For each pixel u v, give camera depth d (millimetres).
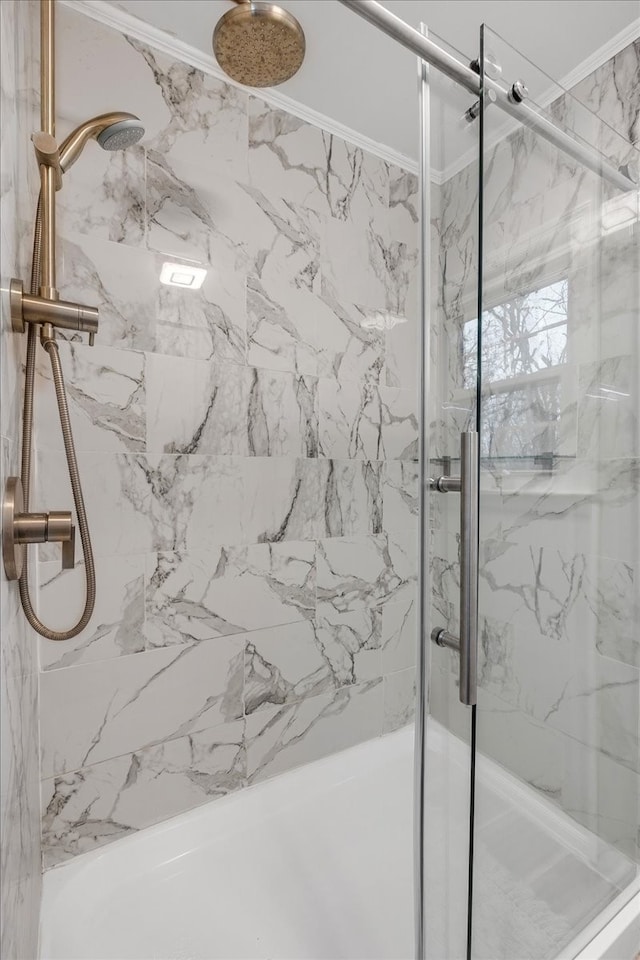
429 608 840
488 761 815
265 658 1582
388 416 1862
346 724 1772
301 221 1628
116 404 1311
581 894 1031
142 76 1344
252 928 1240
